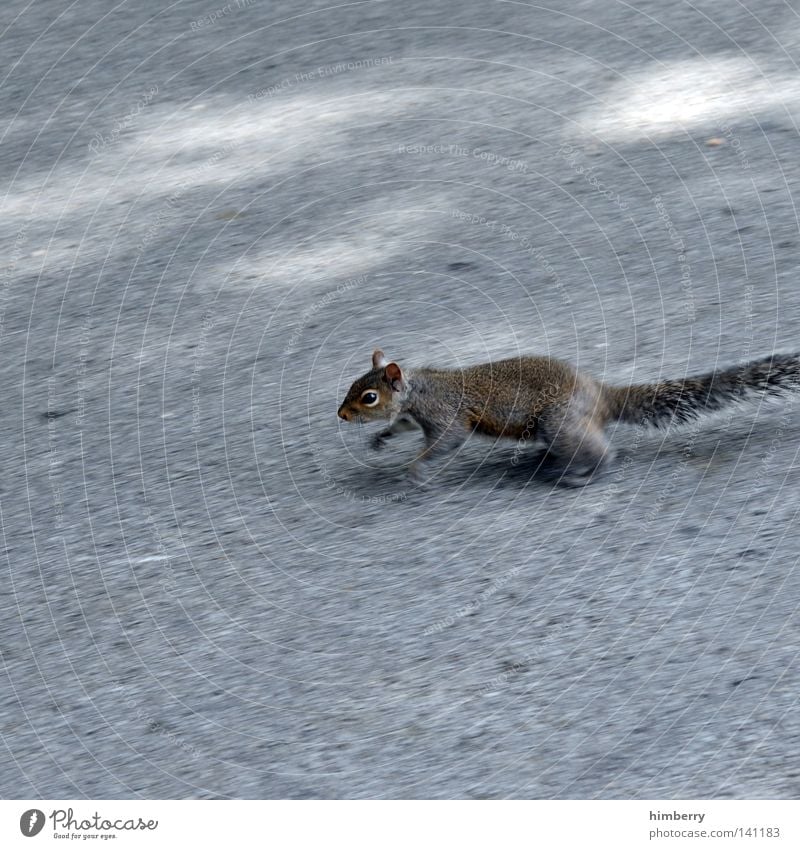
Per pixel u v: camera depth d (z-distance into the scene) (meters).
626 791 8.73
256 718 9.80
